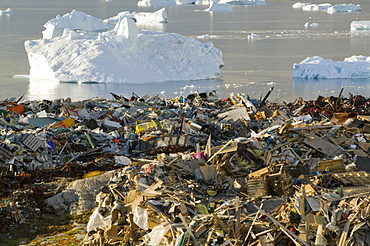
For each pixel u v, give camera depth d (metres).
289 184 13.64
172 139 20.69
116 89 57.69
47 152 19.58
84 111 26.86
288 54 85.56
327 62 65.12
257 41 105.44
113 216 12.42
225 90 55.88
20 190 15.82
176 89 57.53
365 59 67.69
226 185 14.27
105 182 16.16
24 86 58.81
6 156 18.36
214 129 22.64
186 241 10.89
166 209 12.22
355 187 13.30
